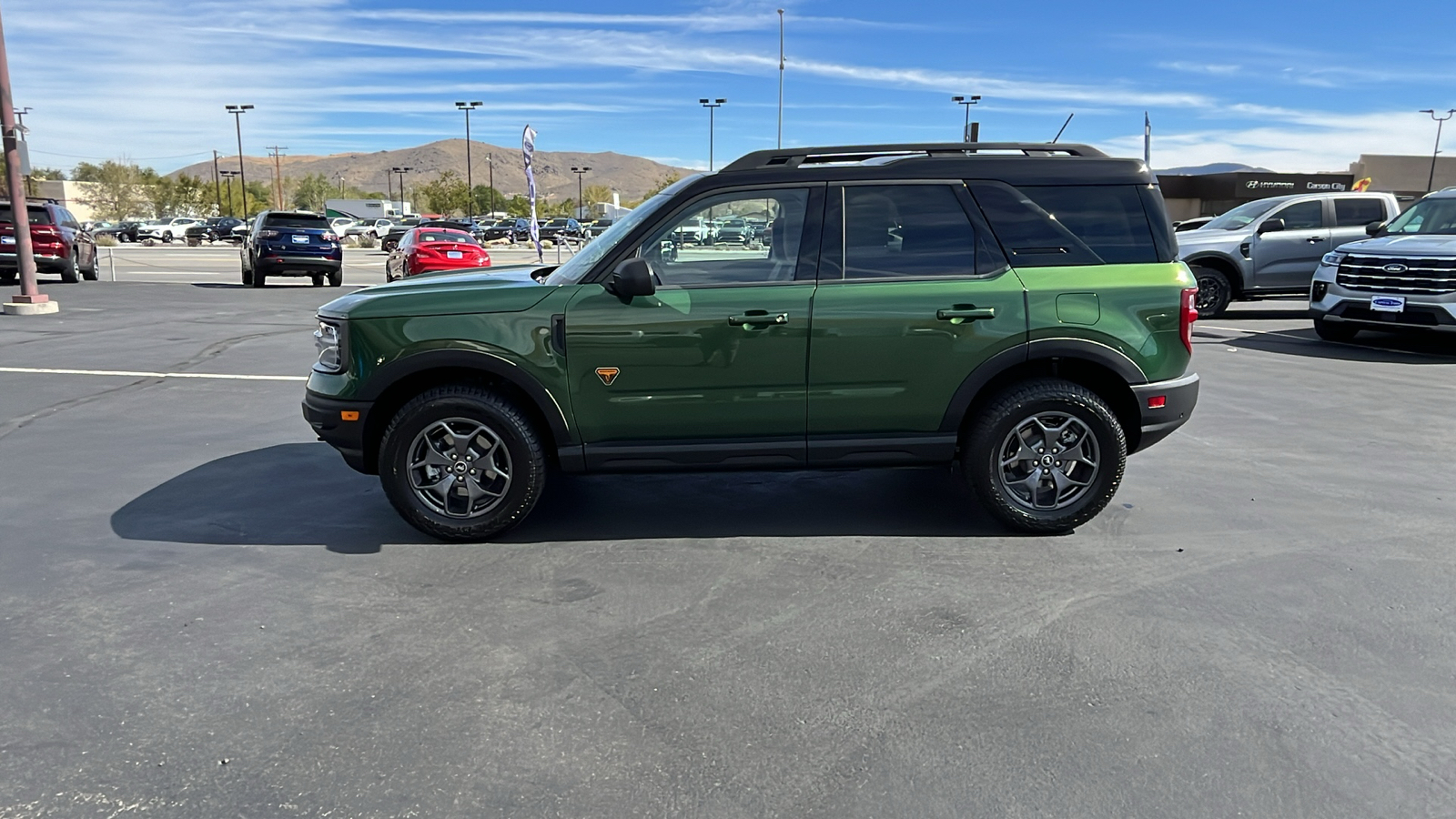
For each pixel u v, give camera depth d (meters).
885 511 5.26
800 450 4.72
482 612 3.89
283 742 2.91
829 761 2.82
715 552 4.59
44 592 4.03
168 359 10.01
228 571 4.31
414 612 3.88
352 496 5.45
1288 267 14.54
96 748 2.86
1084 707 3.13
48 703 3.12
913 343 4.62
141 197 111.06
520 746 2.90
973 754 2.86
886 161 4.73
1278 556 4.53
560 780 2.72
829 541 4.77
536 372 4.55
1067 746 2.90
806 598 4.04
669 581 4.23
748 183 4.67
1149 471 6.05
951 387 4.68
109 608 3.88
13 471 5.86
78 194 112.31
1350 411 7.84
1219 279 14.57
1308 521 5.05
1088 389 4.85
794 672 3.37
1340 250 11.45
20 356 10.12
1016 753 2.87
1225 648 3.55
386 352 4.55
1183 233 15.50
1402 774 2.76
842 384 4.65
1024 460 4.78
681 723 3.03
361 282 24.50
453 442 4.64
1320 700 3.18
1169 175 48.94
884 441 4.73
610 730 2.99
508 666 3.41
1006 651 3.53
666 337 4.55
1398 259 10.73
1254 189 47.81
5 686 3.23
